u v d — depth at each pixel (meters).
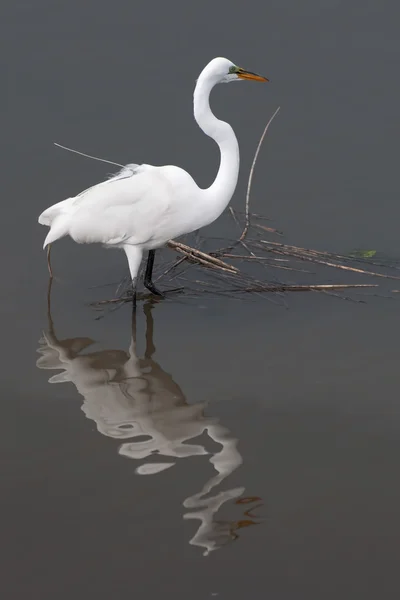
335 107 17.45
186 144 16.27
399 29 19.88
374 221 14.20
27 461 8.45
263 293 12.41
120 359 10.62
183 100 17.64
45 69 18.61
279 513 7.65
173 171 11.64
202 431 9.00
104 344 11.00
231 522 7.52
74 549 7.19
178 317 11.74
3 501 7.80
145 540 7.29
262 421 9.19
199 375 10.18
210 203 11.71
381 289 12.40
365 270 12.91
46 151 16.05
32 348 10.89
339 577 6.87
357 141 16.45
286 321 11.55
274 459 8.48
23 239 13.66
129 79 18.30
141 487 8.02
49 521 7.54
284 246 13.56
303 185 15.29
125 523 7.50
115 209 11.52
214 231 14.27
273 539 7.31
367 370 10.23
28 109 17.31
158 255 13.62
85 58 18.98
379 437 8.87
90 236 11.74
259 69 18.45
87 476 8.20
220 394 9.76
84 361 10.57
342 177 15.45
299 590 6.73
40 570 6.95
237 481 8.12
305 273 12.93
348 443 8.77
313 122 17.03
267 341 11.00
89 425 9.12
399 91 17.86
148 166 11.77
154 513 7.64
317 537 7.34
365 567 6.98
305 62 18.77
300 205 14.75
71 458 8.50
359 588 6.75
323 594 6.69
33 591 6.73
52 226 11.99
